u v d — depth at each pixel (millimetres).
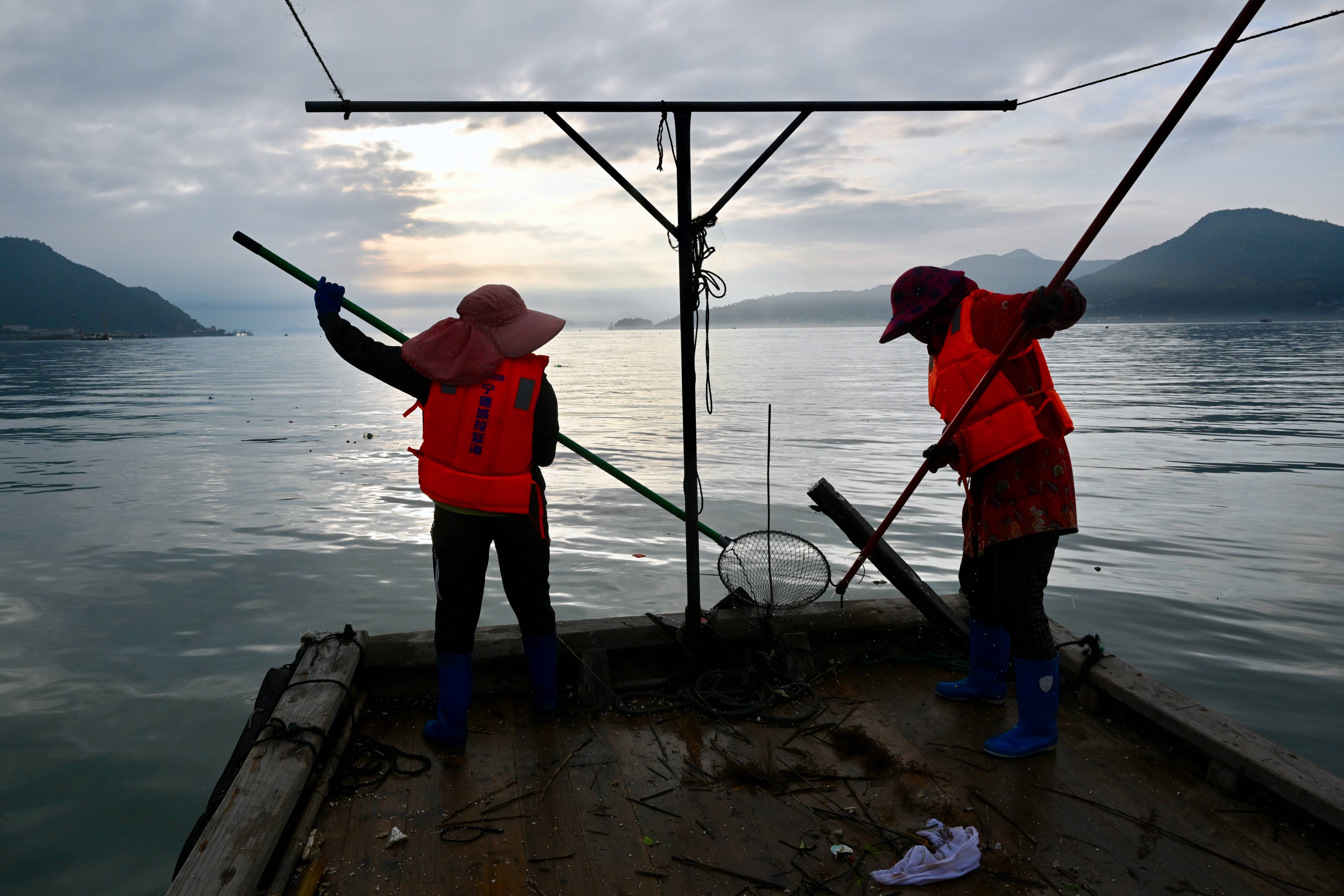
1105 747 2562
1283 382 34656
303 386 41531
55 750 4535
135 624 6398
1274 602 6840
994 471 2404
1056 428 2389
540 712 2775
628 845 2094
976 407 2375
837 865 2008
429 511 10359
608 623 3141
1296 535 9055
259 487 12117
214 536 9148
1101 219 1985
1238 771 2238
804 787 2357
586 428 19875
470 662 2590
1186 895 1869
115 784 4227
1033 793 2309
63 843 3771
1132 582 7383
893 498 10906
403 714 2850
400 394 34406
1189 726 2385
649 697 2990
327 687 2568
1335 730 4754
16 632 6246
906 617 3314
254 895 1743
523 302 2596
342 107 2604
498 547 2590
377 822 2199
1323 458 14445
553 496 11133
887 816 2215
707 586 7137
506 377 2449
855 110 2770
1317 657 5734
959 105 2783
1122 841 2078
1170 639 6074
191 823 3926
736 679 3021
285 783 2068
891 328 2525
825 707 2854
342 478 12969
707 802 2291
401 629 6293
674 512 3072
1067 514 2352
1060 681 2727
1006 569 2449
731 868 2000
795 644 3107
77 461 14984
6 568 7895
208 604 6855
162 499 11281
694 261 2912
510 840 2119
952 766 2469
